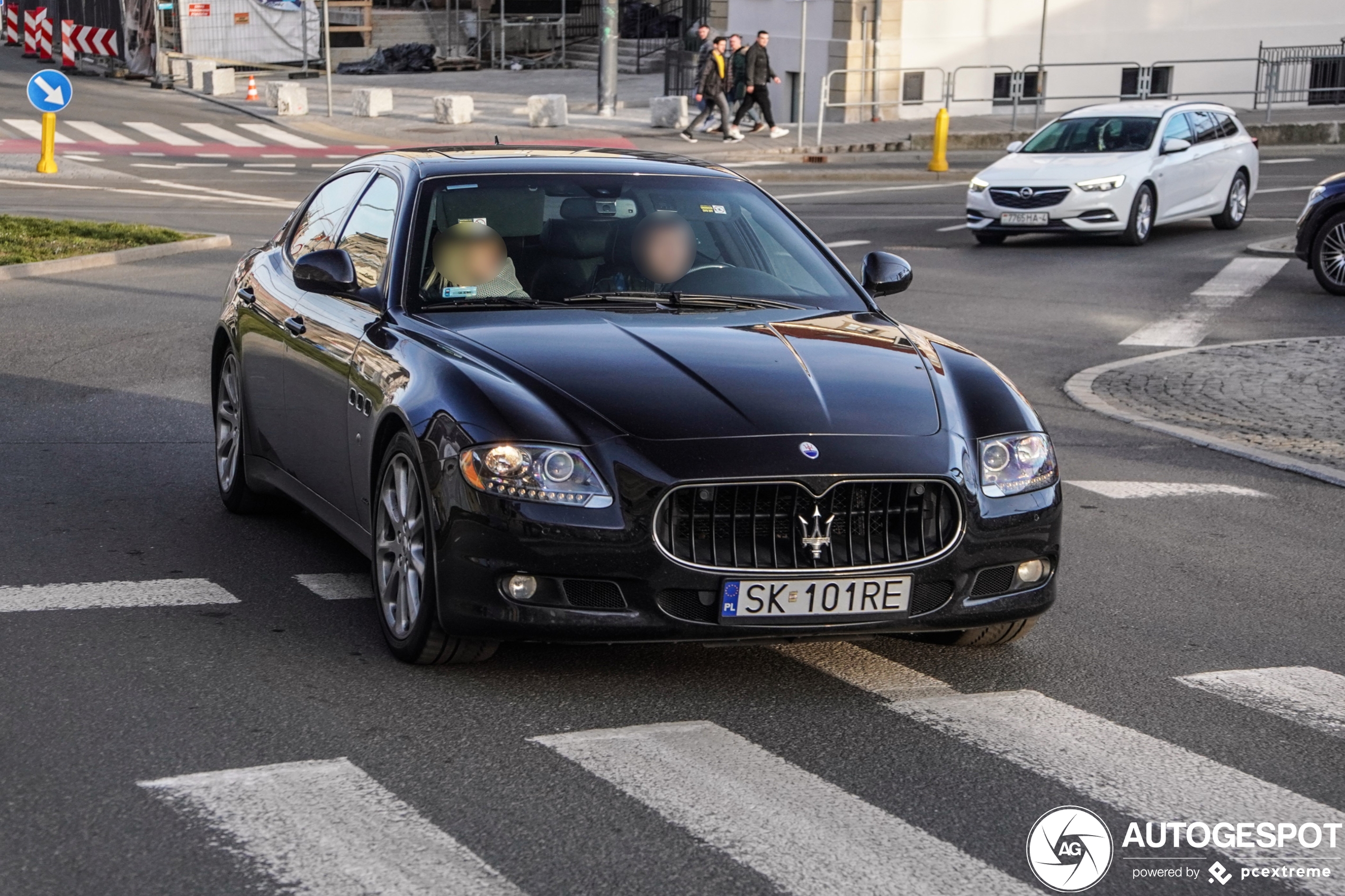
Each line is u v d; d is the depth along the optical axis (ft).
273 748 15.25
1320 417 34.60
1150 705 17.22
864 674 18.01
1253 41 118.93
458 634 16.57
